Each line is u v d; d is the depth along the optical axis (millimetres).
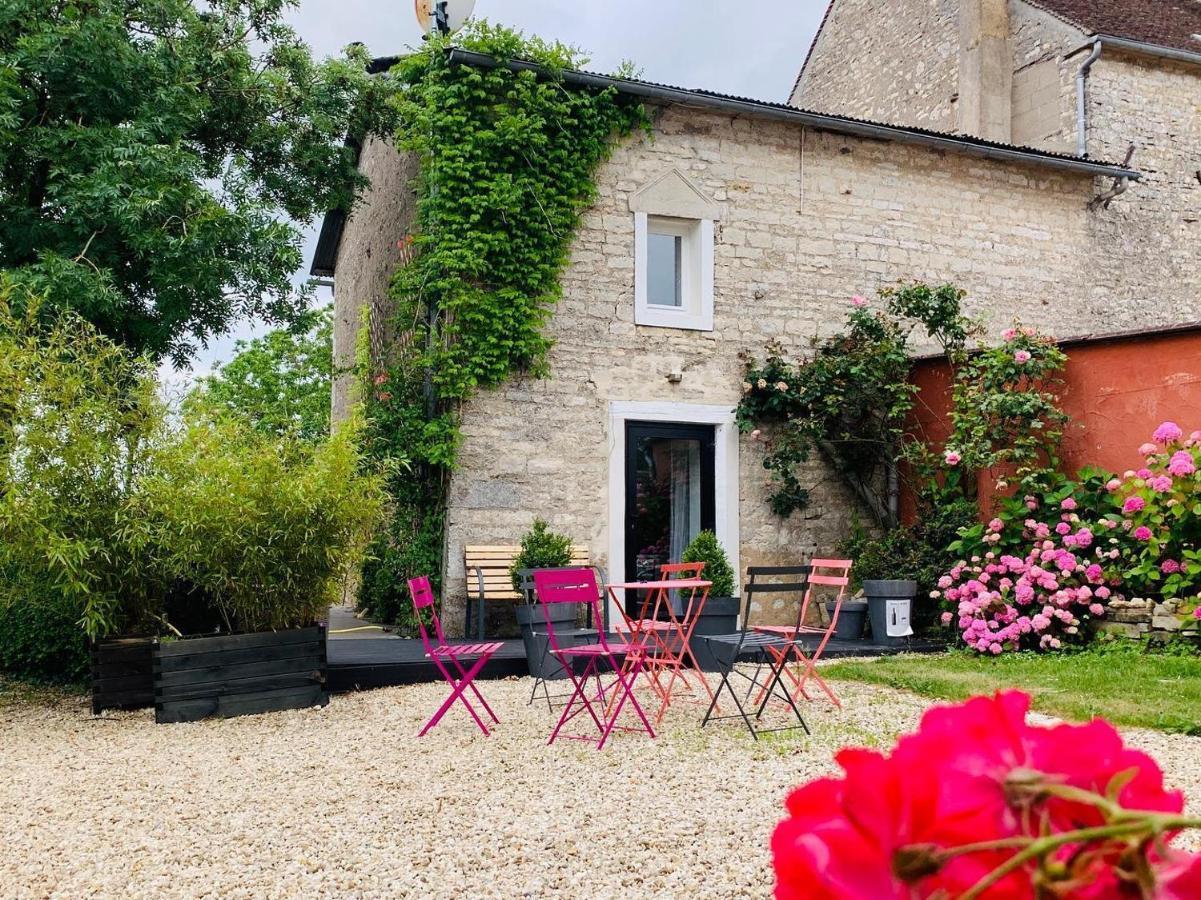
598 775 4719
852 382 10406
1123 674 6699
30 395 6469
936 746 594
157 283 9516
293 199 12242
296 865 3508
